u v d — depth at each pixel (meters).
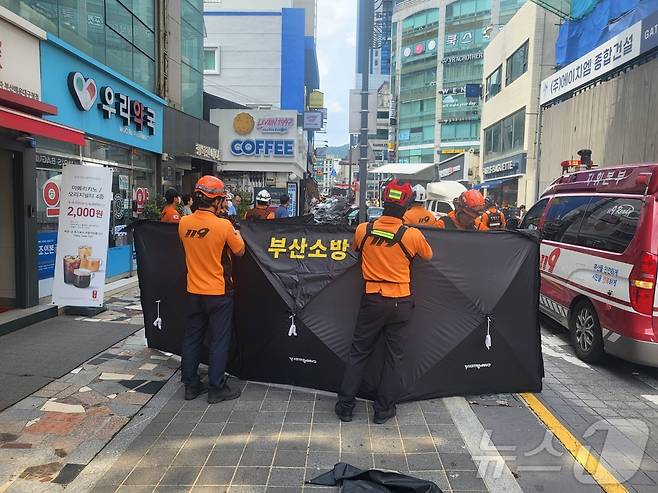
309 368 4.55
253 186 23.42
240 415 4.17
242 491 3.12
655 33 9.95
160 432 3.87
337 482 3.21
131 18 10.84
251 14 31.11
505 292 4.45
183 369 4.48
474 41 62.72
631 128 11.08
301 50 31.42
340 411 4.10
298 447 3.66
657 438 3.88
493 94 30.44
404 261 3.95
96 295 6.80
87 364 5.30
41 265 7.53
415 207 6.60
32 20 7.34
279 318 4.57
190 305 4.41
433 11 66.62
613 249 5.32
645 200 4.96
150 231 5.48
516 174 24.38
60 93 7.75
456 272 4.39
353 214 21.09
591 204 6.11
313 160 48.72
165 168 12.59
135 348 5.84
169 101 13.16
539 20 22.78
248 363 4.82
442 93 64.88
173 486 3.17
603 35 14.17
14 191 6.72
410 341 4.36
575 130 14.16
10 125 5.29
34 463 3.42
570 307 6.08
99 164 9.44
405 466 3.42
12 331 6.32
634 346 4.89
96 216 6.71
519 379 4.61
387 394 4.01
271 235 4.66
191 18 15.78
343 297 4.43
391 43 76.69
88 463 3.43
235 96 31.55
